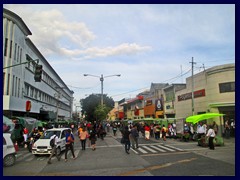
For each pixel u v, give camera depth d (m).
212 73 30.03
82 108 65.00
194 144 20.17
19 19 31.36
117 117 98.00
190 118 21.72
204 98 31.89
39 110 41.94
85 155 15.36
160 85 56.06
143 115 62.09
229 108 28.41
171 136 26.77
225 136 26.61
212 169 10.11
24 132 20.61
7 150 12.12
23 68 34.69
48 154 15.76
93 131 18.42
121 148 18.69
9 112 28.00
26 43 36.75
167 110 46.06
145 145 20.03
